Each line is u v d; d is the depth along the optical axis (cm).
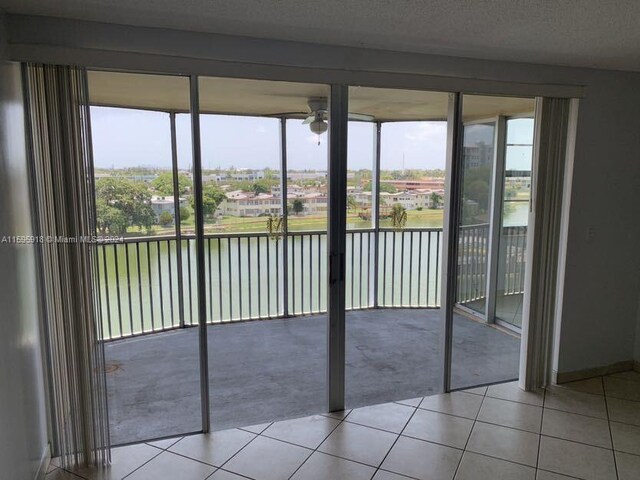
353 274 472
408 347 423
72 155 230
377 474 247
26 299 224
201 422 301
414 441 278
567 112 322
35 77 223
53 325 241
